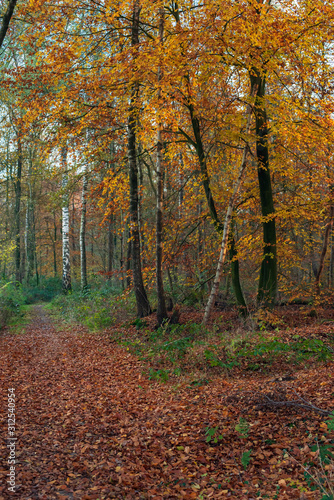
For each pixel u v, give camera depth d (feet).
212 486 12.80
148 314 45.96
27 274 107.76
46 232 134.62
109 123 40.52
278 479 12.39
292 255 46.42
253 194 42.96
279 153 39.19
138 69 31.50
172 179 57.06
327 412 15.58
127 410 21.03
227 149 42.52
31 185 95.04
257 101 33.94
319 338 30.14
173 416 19.44
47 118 35.86
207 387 23.75
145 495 12.55
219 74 33.78
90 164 49.55
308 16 29.96
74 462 14.92
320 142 32.60
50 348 37.93
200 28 29.37
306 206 38.11
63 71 33.50
